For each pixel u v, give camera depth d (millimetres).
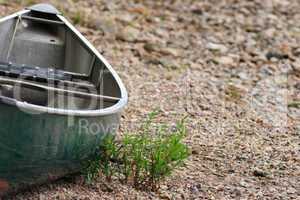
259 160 11609
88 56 11336
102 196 9812
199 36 17797
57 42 11797
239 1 20516
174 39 17406
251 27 18734
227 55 16750
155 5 19594
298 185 10859
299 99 14672
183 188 10375
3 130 8906
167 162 10352
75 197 9680
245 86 15094
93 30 17047
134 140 10531
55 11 12016
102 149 10102
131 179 10273
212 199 10180
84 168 10023
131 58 15812
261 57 16797
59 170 9656
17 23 11672
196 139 12195
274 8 20281
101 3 18969
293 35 18469
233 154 11742
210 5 20062
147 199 9914
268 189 10656
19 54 11641
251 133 12719
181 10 19453
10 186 9453
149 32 17594
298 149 12172
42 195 9625
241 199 10273
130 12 18734
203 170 11047
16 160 9148
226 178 10875
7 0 17672
